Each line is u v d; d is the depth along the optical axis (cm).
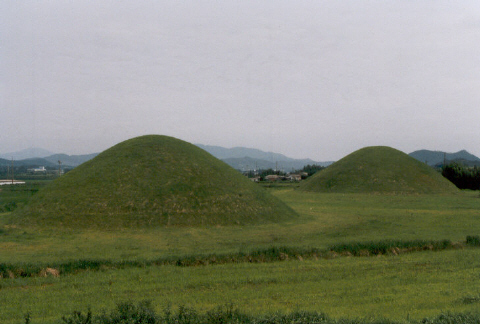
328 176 6975
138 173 3134
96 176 3128
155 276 1385
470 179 7769
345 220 3127
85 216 2647
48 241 2173
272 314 879
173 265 1580
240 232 2508
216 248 2002
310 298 1123
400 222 3017
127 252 1880
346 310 989
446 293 1169
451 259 1700
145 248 1994
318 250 1819
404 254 1852
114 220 2611
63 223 2580
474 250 1934
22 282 1304
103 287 1250
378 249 1892
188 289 1229
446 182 6662
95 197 2839
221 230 2558
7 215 3253
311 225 2853
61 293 1184
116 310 917
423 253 1867
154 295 1163
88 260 1556
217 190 3128
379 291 1204
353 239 2177
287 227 2745
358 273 1448
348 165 7131
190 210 2800
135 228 2544
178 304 1059
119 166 3244
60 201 2830
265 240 2244
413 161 7131
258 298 1127
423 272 1466
